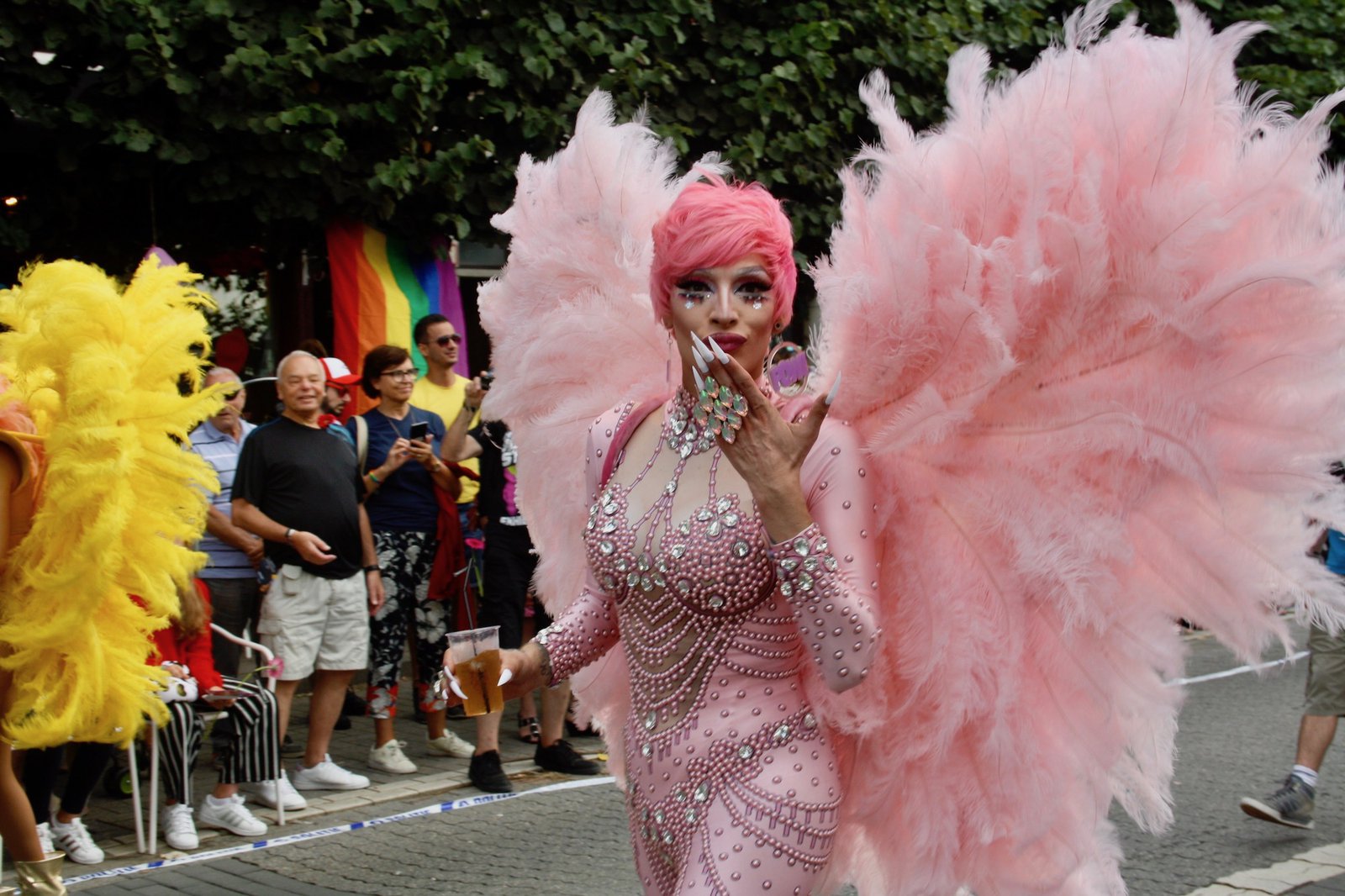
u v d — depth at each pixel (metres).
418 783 6.26
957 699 2.26
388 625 6.41
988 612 2.27
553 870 4.91
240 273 8.73
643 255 2.84
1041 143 2.10
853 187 2.39
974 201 2.23
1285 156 2.00
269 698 5.56
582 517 2.88
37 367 3.41
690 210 2.25
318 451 6.00
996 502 2.24
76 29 7.10
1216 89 2.06
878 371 2.29
